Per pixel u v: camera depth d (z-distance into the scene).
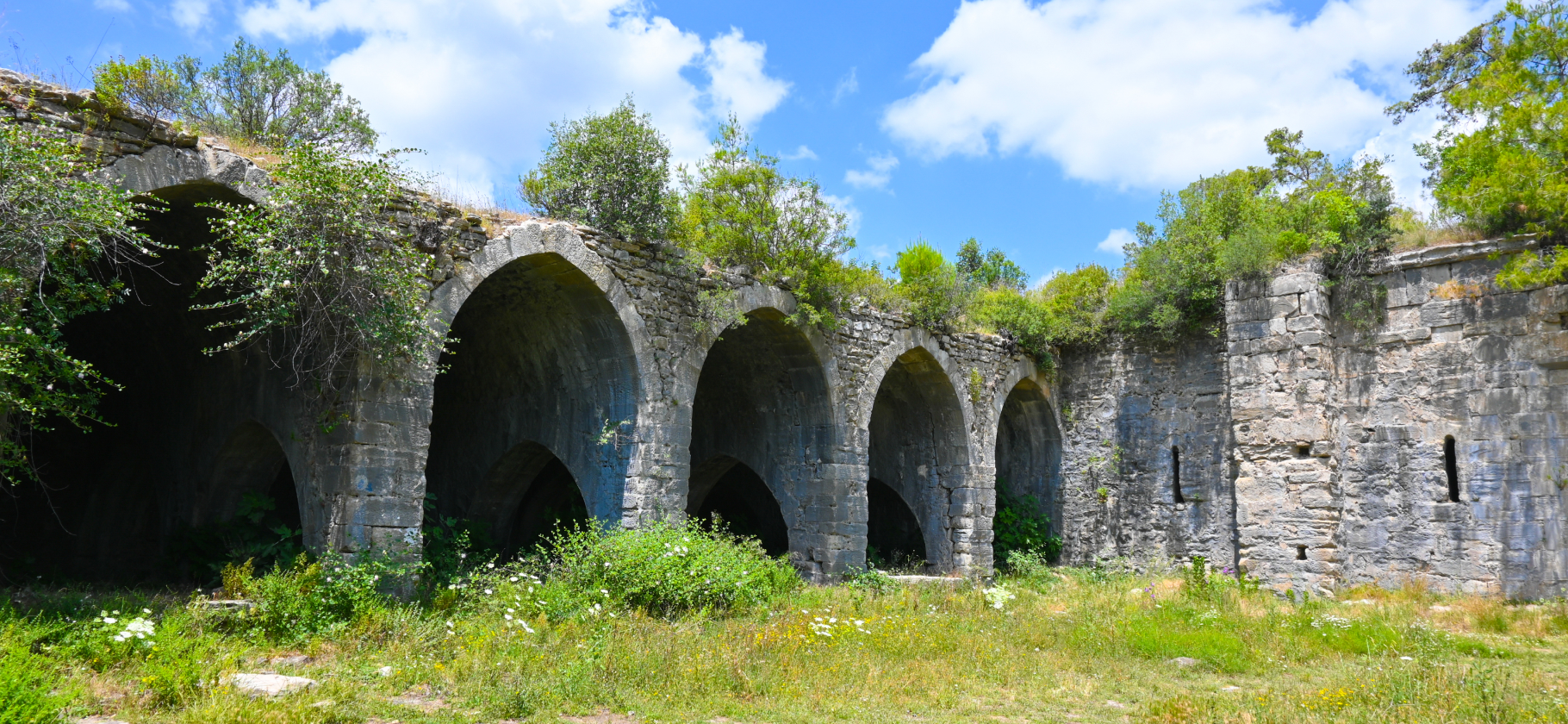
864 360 14.55
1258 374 14.38
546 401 12.84
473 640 7.48
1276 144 22.14
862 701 6.60
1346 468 13.83
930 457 16.72
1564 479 12.11
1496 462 12.63
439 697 6.12
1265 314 14.45
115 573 13.71
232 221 8.21
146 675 5.78
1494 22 14.44
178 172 8.21
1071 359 18.22
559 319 11.88
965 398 16.27
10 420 7.62
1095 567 16.61
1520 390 12.57
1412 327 13.55
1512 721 6.07
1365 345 13.91
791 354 14.06
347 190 8.56
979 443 16.45
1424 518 13.09
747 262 13.17
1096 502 17.44
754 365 14.64
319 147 9.00
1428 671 7.45
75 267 7.62
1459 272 13.25
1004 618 10.29
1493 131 11.94
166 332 11.80
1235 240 14.78
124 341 12.57
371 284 8.70
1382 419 13.63
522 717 5.74
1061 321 17.92
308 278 8.32
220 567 10.88
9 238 6.70
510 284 11.71
